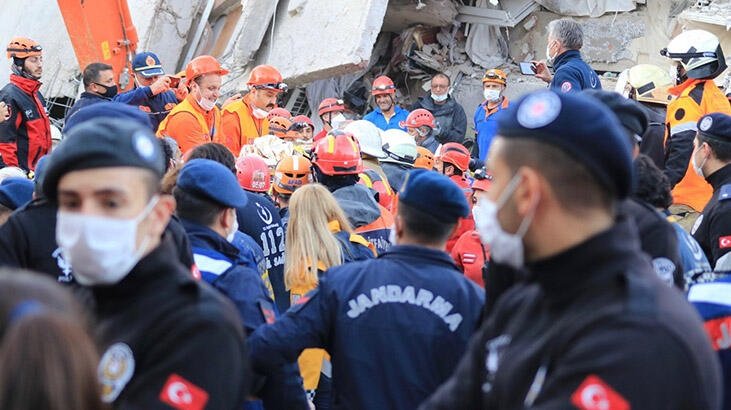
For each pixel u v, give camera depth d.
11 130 9.56
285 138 9.67
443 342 3.57
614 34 12.73
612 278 2.07
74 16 10.50
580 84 7.36
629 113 3.93
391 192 7.11
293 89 13.11
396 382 3.55
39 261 3.70
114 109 3.79
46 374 1.78
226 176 4.07
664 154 7.11
